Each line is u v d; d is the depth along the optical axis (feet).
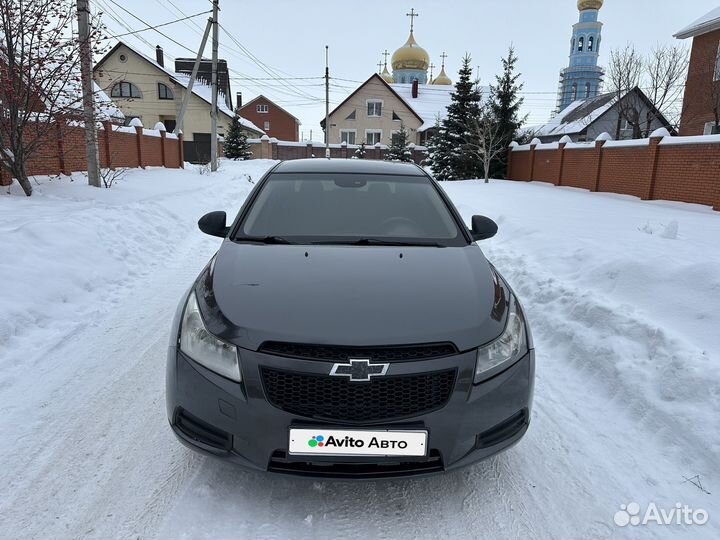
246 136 136.15
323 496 7.39
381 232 10.11
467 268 8.66
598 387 10.90
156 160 62.75
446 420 6.65
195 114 141.18
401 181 11.94
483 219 11.41
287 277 7.91
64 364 11.25
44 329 13.12
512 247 22.80
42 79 28.55
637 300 13.94
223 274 8.15
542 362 12.26
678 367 10.07
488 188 61.67
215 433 6.87
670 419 9.18
